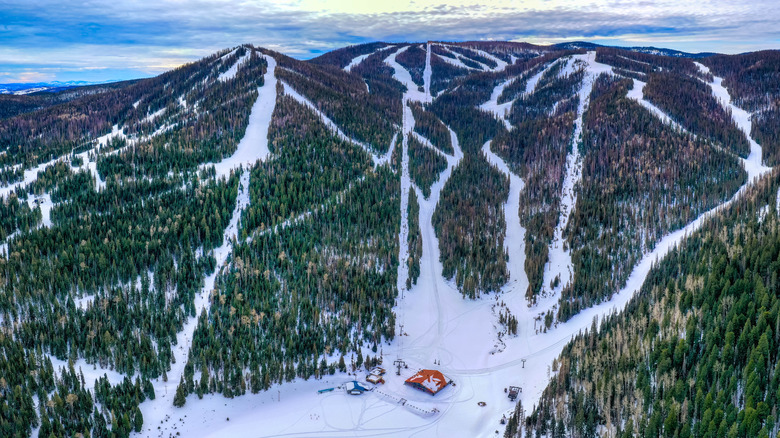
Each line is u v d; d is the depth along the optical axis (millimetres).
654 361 114188
